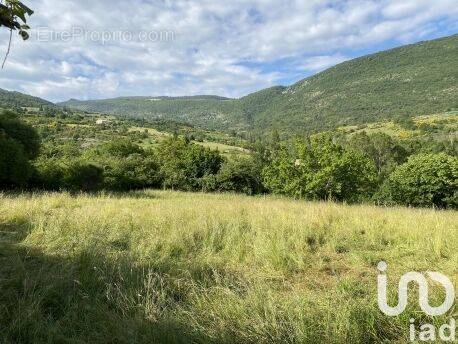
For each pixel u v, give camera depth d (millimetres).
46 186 25375
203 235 6676
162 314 3230
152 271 4207
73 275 4051
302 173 27516
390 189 30984
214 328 3031
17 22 1964
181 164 40000
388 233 7117
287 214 9094
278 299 3646
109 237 6051
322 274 4867
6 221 7047
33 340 2750
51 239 5605
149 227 7141
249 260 5371
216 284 4027
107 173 31797
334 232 7242
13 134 28219
